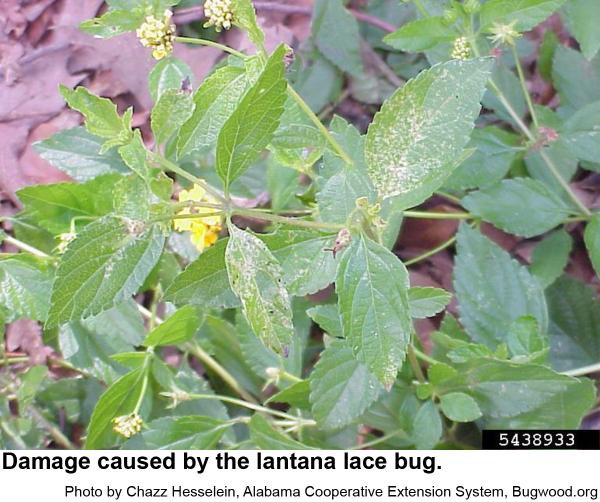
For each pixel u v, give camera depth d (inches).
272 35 29.5
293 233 20.6
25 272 25.1
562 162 26.7
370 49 29.8
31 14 30.8
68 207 25.6
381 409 24.5
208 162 27.9
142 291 26.7
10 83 30.0
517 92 27.5
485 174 25.9
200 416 24.4
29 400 26.0
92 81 30.1
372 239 20.1
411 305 22.6
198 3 30.0
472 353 23.1
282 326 19.1
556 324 26.5
